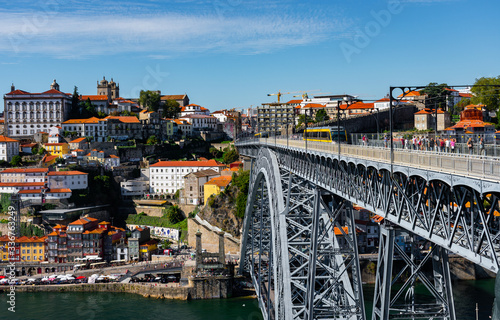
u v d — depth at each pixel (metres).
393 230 49.69
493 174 34.31
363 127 157.75
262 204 107.50
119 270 170.25
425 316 51.56
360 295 64.44
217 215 190.50
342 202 69.19
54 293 157.88
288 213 76.69
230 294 147.88
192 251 189.62
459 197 38.62
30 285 161.12
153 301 146.00
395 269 137.25
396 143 58.69
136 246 186.62
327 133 82.50
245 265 150.75
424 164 42.25
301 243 75.00
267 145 107.31
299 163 80.69
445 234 40.72
